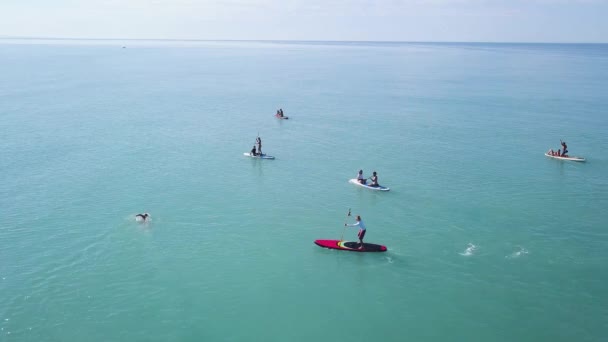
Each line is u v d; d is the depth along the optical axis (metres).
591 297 34.62
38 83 148.50
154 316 31.98
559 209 50.34
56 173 59.53
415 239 43.44
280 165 65.56
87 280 35.75
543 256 40.34
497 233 44.62
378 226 46.09
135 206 49.62
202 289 35.12
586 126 91.81
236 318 32.09
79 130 83.44
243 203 51.38
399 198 53.28
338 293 35.09
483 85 160.25
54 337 29.62
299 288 35.62
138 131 84.19
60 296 33.72
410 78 185.50
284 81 173.00
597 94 136.38
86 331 30.30
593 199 53.28
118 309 32.53
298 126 91.38
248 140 79.50
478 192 55.28
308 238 43.50
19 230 43.41
